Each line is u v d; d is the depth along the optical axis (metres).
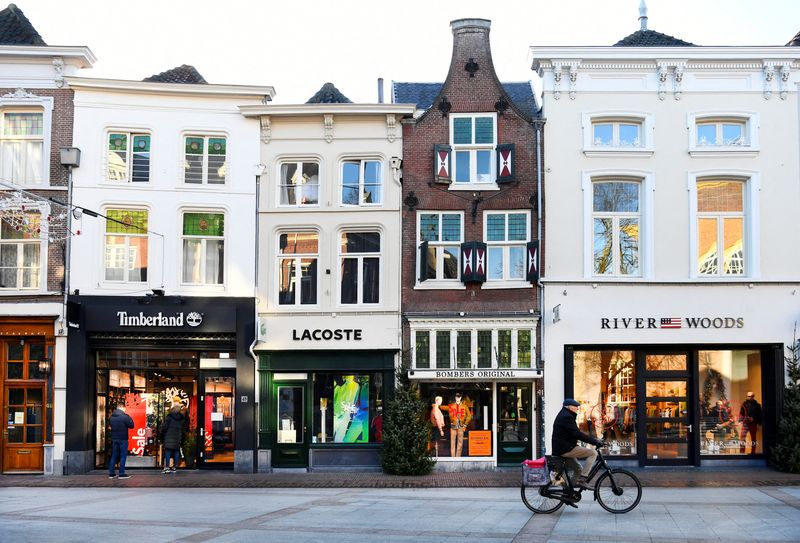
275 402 21.97
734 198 22.06
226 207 22.48
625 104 22.03
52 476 20.75
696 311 21.48
